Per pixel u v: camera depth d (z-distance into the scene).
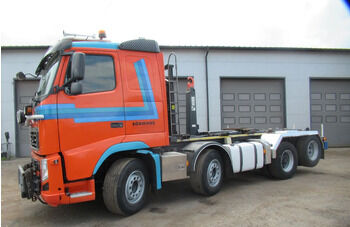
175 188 6.40
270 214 4.45
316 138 8.06
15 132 12.14
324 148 8.26
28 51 12.20
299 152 7.84
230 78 13.87
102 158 4.19
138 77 4.72
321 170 8.34
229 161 5.92
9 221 4.50
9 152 12.00
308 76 14.45
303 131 7.88
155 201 5.35
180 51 13.21
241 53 13.77
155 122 4.85
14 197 5.98
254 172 8.11
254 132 7.48
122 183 4.32
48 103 3.88
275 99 14.32
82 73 3.78
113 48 4.50
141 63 4.79
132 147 4.49
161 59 5.09
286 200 5.20
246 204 5.01
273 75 14.10
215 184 5.64
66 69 4.03
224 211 4.66
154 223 4.20
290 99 14.31
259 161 6.56
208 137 6.22
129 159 4.54
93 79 4.27
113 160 4.66
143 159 4.95
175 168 5.04
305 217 4.28
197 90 13.33
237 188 6.23
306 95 14.42
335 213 4.45
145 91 4.77
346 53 14.70
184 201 5.32
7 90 12.14
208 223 4.13
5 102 12.12
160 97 4.97
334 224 3.99
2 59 12.09
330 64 14.61
